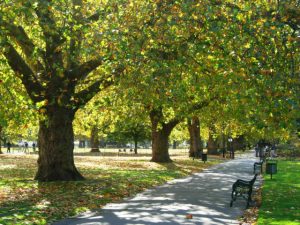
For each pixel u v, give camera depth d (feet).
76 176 67.82
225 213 43.14
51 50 61.57
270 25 39.06
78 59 63.57
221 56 42.52
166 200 51.55
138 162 124.26
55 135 66.39
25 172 83.61
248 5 37.37
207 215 41.60
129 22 43.93
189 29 42.27
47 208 43.21
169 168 106.42
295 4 43.57
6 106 41.70
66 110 66.59
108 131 189.98
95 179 70.54
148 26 43.50
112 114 97.66
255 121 35.94
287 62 40.22
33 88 61.36
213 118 124.47
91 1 52.49
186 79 56.65
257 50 39.11
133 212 42.60
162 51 44.39
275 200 52.85
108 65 43.65
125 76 47.88
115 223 36.76
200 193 58.65
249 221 38.96
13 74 54.34
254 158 180.24
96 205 46.47
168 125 125.18
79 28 49.55
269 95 35.68
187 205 47.78
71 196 51.60
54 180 65.67
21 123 44.04
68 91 64.13
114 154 195.72
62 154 66.54
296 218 40.11
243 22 39.96
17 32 53.98
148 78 45.62
